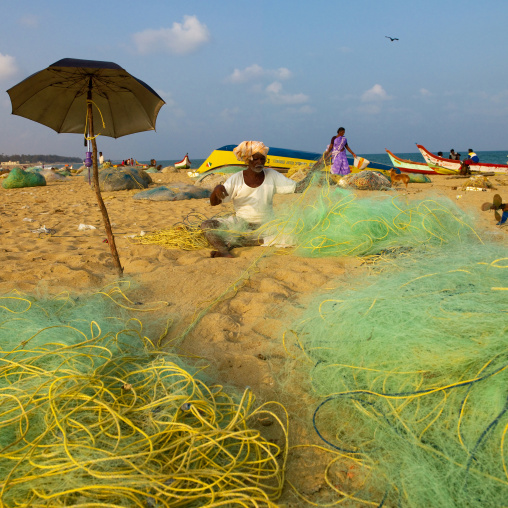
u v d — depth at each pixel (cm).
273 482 189
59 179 2323
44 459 179
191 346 303
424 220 505
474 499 168
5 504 157
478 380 198
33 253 545
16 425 199
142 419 207
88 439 190
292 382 257
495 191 1341
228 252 522
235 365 277
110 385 223
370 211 518
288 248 534
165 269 458
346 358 246
